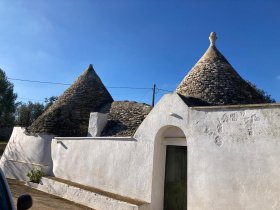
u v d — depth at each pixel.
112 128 11.68
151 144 8.52
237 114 6.71
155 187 8.33
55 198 10.36
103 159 10.07
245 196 6.23
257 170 6.16
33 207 8.66
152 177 8.30
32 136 13.87
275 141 6.01
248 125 6.47
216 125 7.03
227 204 6.47
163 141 8.64
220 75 9.79
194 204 7.02
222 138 6.86
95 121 11.78
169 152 8.66
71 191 10.20
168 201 8.43
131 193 8.75
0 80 29.83
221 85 9.40
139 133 8.98
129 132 10.68
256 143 6.28
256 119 6.37
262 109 6.31
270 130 6.11
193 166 7.25
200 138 7.27
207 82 9.52
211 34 11.22
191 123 7.56
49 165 12.83
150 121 8.70
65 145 12.08
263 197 5.98
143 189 8.44
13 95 31.53
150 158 8.46
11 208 3.44
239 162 6.46
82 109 14.16
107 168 9.80
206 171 6.97
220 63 10.34
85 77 15.49
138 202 8.14
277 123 6.03
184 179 8.19
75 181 11.06
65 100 14.54
